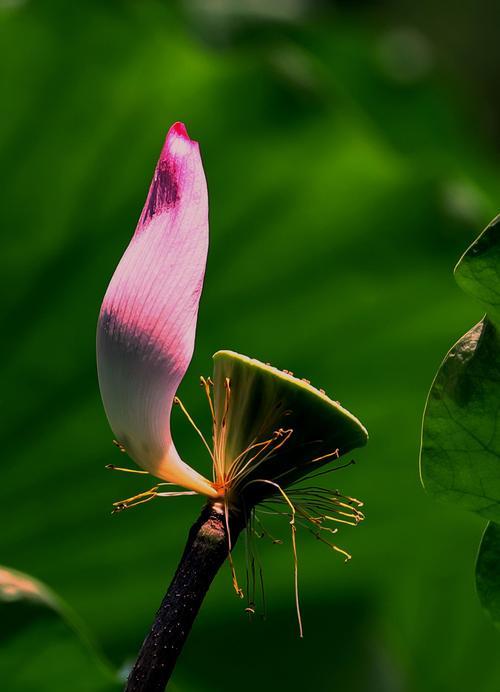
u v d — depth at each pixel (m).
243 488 0.89
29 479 1.54
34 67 1.48
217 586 1.69
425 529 1.72
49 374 1.53
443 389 0.92
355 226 1.55
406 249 1.55
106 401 0.89
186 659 1.71
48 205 1.50
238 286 1.56
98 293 1.52
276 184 1.54
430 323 1.58
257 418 0.90
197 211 0.89
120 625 1.64
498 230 0.91
